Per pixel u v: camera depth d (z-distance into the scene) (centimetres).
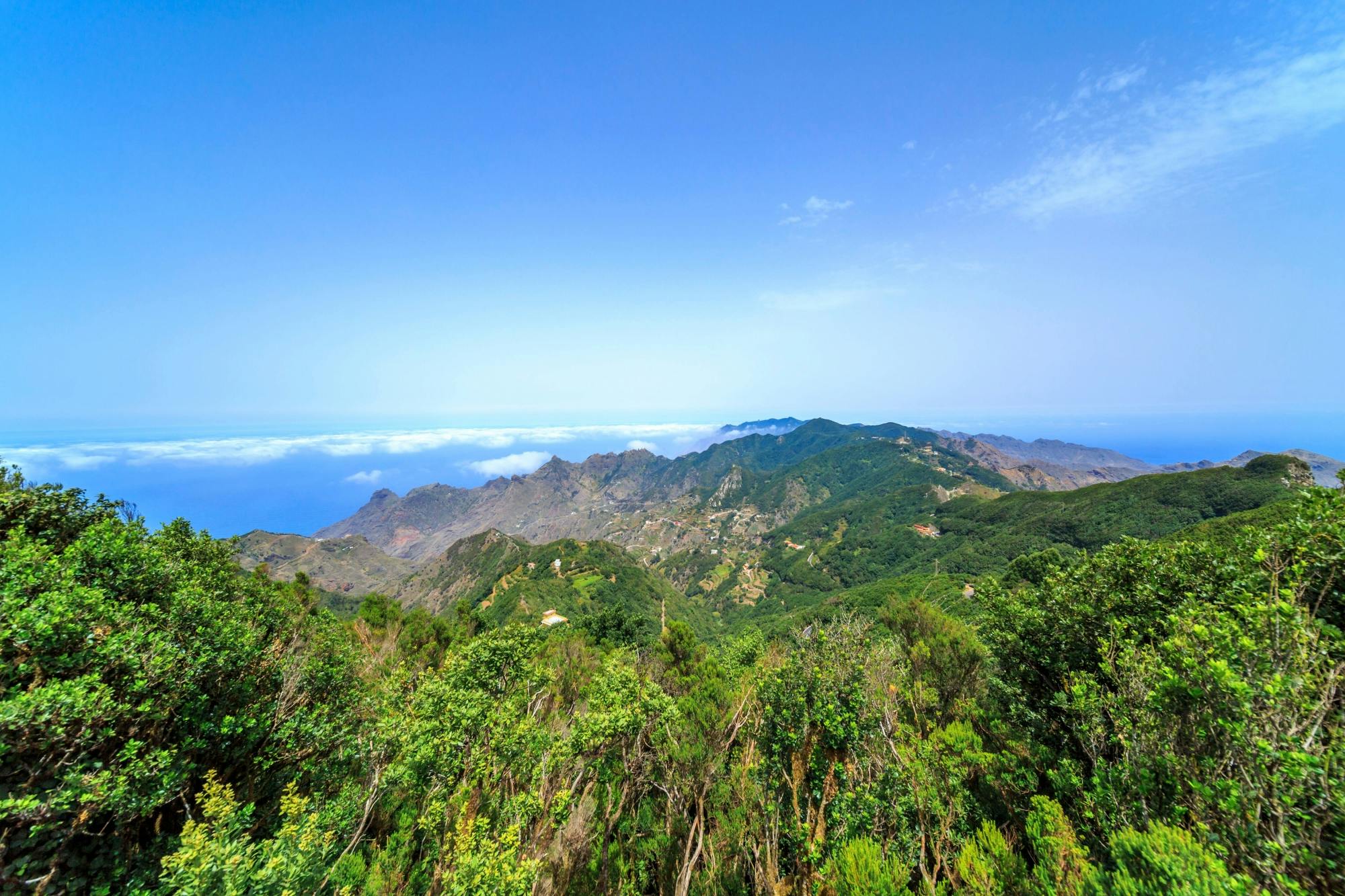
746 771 1122
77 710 729
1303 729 534
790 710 1122
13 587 821
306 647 1435
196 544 1641
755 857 955
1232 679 532
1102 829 686
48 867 717
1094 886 538
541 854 954
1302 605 708
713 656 2344
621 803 1260
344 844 1088
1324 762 486
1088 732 868
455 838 968
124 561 1057
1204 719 583
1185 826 589
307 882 798
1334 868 449
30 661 788
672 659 2291
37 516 1269
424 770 1137
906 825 830
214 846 684
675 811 1262
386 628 3253
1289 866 472
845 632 1409
